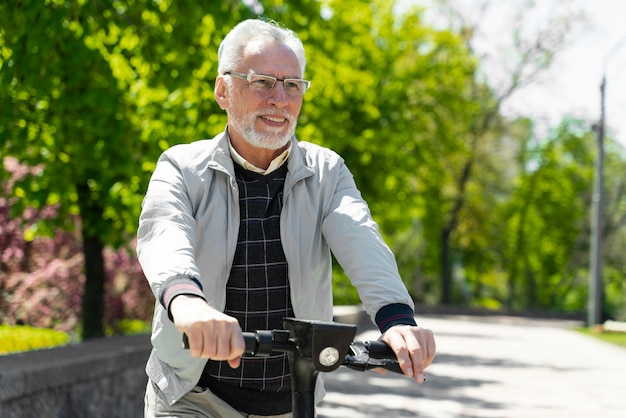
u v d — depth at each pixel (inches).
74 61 308.8
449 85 1130.0
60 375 225.1
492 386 437.4
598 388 441.4
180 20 334.0
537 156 1766.7
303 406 82.5
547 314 1466.5
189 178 102.1
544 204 1790.1
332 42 533.0
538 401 386.3
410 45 1100.5
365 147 877.2
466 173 1502.2
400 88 1038.4
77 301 564.1
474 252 1817.2
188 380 103.2
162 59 343.6
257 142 100.2
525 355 649.0
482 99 1496.1
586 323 1332.4
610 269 1893.5
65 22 311.1
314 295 105.6
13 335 414.0
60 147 364.2
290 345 81.3
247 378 105.7
